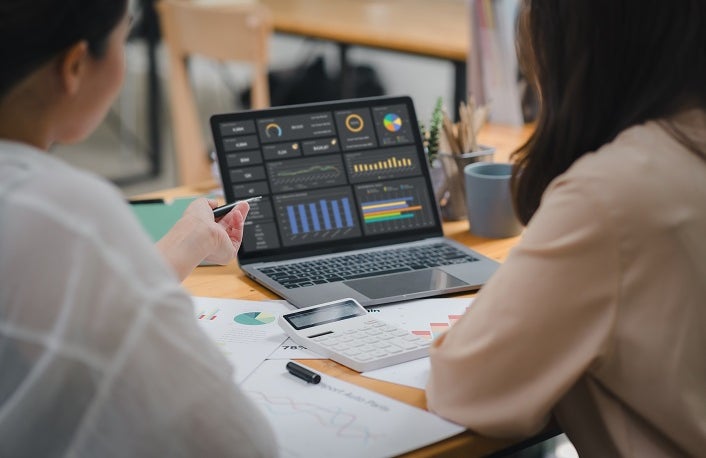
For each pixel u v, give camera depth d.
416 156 1.66
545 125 1.03
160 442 0.78
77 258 0.75
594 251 0.93
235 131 1.58
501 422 0.97
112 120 5.63
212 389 0.81
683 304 0.93
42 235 0.75
